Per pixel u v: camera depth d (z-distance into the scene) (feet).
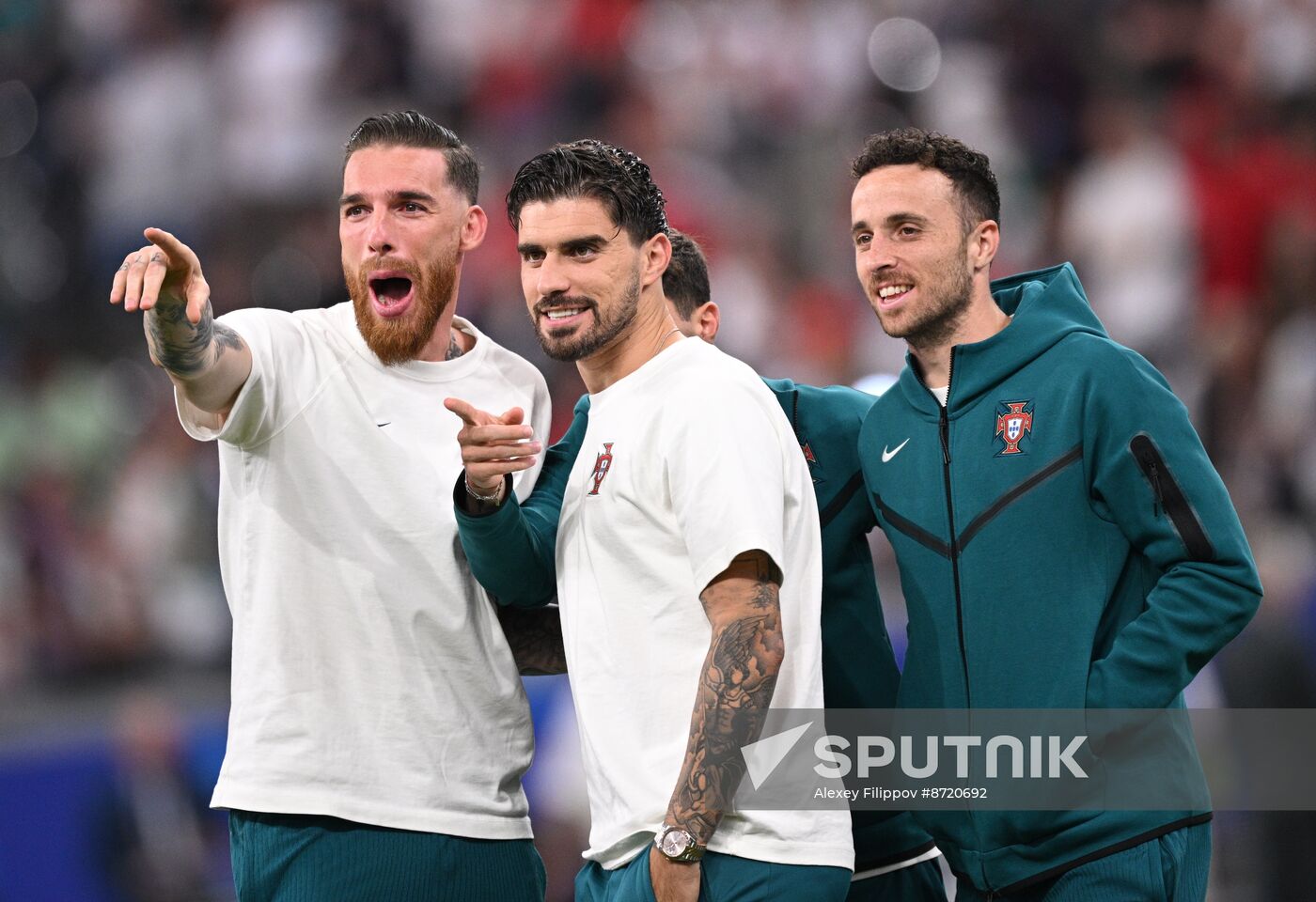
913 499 40.57
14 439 114.93
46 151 139.13
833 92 139.44
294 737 39.06
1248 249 122.52
